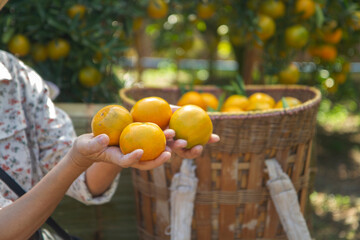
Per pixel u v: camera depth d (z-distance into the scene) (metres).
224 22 2.74
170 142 0.91
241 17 2.24
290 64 2.39
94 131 0.89
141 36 3.59
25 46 2.04
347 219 2.70
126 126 0.88
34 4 1.99
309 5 2.17
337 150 3.69
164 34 3.55
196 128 0.93
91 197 1.15
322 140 3.88
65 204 1.85
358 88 4.41
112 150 0.83
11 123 1.07
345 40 2.61
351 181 3.22
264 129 1.37
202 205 1.46
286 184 1.41
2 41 1.99
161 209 1.53
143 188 1.57
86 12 2.12
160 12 2.27
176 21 3.25
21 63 1.15
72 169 0.85
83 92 2.29
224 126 1.35
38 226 0.87
